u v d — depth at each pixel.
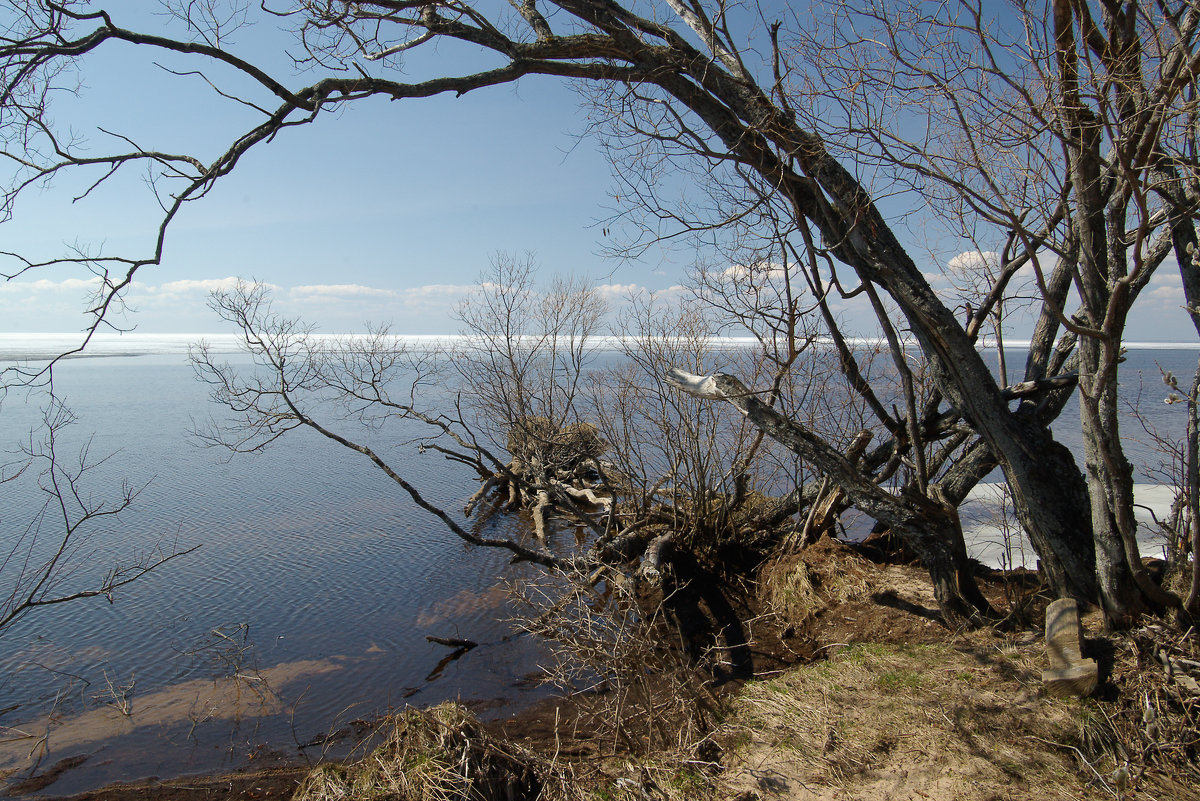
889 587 7.10
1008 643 5.68
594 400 11.58
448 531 13.12
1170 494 12.15
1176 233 5.18
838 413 9.67
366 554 11.62
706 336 10.08
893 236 5.62
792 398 9.20
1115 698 4.79
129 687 7.13
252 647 8.05
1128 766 4.30
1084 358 5.14
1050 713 4.77
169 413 30.45
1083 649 5.08
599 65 6.02
